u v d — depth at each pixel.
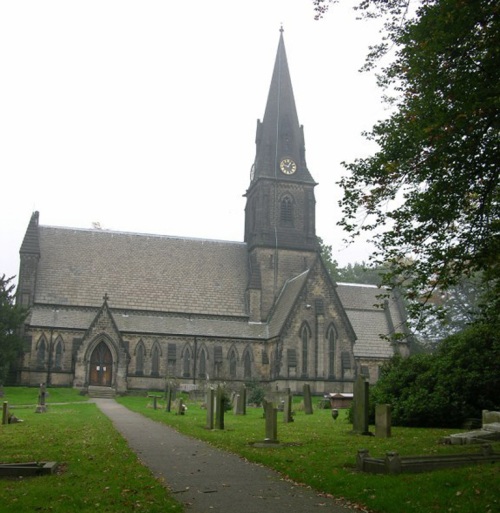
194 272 86.31
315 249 88.00
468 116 17.25
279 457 18.94
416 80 19.36
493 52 16.91
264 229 87.06
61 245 83.56
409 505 12.62
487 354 30.28
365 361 82.06
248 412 44.56
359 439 23.81
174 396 56.00
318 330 78.12
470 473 14.88
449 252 20.28
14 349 66.56
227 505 13.12
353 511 12.66
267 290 85.69
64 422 32.75
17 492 13.73
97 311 78.69
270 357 79.88
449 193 19.08
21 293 76.69
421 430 28.05
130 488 14.34
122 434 26.80
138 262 85.06
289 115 91.38
